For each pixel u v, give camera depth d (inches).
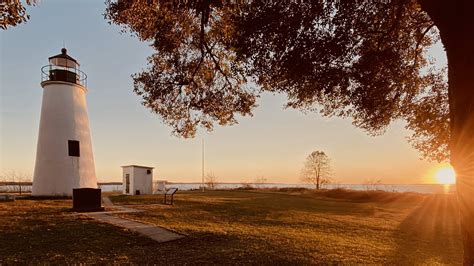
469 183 143.9
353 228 620.7
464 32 145.1
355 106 285.4
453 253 437.7
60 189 1005.2
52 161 1017.5
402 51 293.3
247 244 406.9
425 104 315.6
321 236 503.8
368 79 262.1
